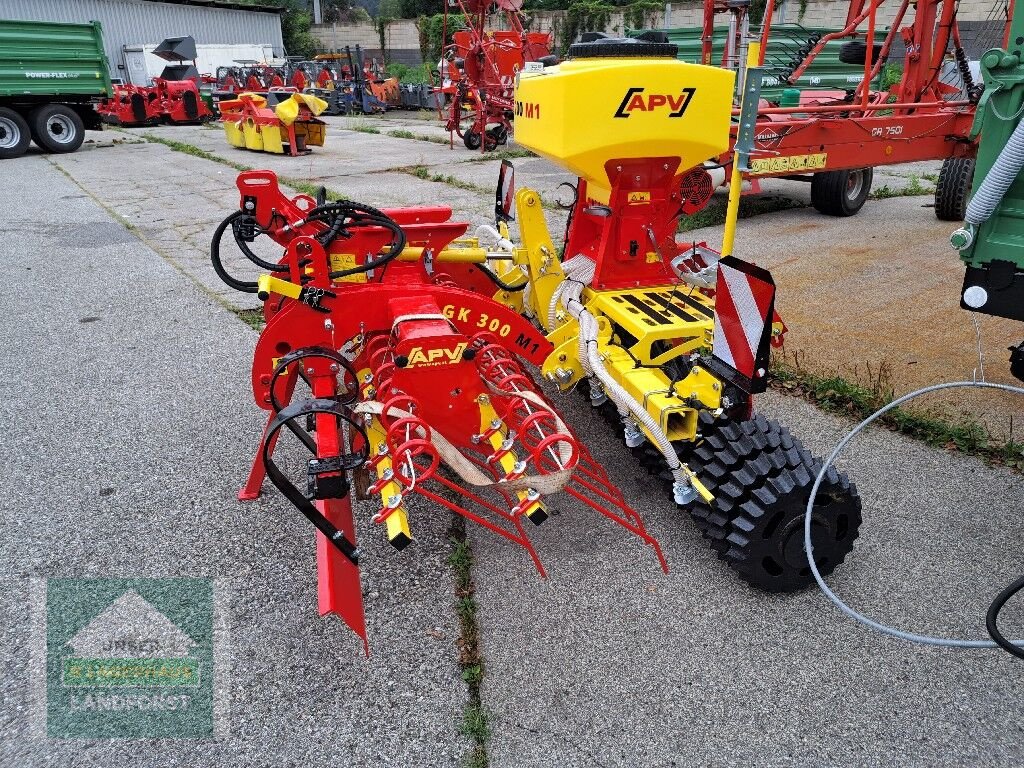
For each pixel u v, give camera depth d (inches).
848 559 127.4
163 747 94.2
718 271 111.1
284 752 93.4
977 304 127.7
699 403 117.5
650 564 127.0
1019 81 112.8
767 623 113.6
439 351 115.5
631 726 96.4
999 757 91.4
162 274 289.7
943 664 105.8
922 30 336.2
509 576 124.3
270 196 149.8
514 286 170.7
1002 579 122.2
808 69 514.3
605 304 146.8
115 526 137.4
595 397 165.0
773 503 109.7
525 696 101.0
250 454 162.7
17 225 371.9
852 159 312.5
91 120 708.0
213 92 1027.9
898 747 93.0
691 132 136.3
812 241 323.9
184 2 1336.1
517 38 629.0
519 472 111.7
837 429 170.2
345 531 114.1
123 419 177.6
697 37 492.4
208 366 207.5
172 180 505.0
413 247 150.6
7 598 119.2
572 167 138.6
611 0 1469.0
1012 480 149.0
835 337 218.2
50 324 238.2
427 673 105.0
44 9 1195.3
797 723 96.5
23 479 152.3
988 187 115.7
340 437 122.0
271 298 151.7
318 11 1980.8
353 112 1087.6
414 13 1982.0
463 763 91.4
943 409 174.6
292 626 113.8
